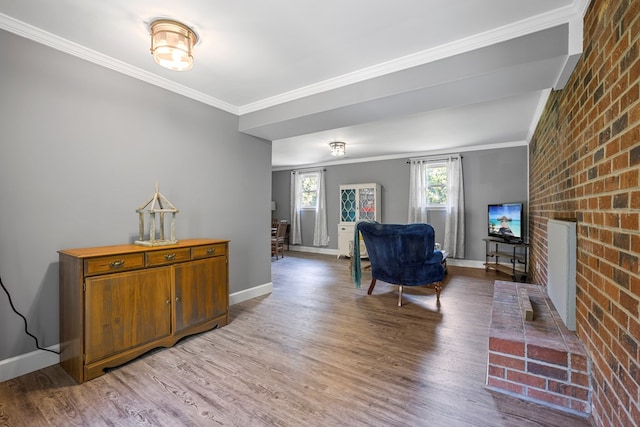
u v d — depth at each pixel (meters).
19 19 1.83
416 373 1.96
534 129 3.98
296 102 2.94
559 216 2.33
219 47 2.14
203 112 3.06
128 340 2.04
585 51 1.65
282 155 6.53
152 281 2.18
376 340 2.46
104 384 1.82
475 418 1.53
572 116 1.92
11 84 1.87
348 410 1.59
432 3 1.67
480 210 5.57
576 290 1.79
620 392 1.20
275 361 2.11
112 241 2.36
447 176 5.79
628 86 1.14
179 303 2.36
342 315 3.05
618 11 1.23
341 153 5.26
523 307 2.14
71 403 1.64
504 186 5.34
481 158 5.56
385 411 1.59
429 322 2.85
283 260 6.57
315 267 5.73
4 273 1.86
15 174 1.89
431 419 1.52
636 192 1.08
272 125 3.21
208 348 2.30
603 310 1.37
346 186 6.95
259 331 2.64
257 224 3.73
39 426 1.46
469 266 5.66
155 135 2.65
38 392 1.73
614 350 1.25
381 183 6.77
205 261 2.58
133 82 2.49
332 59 2.31
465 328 2.71
